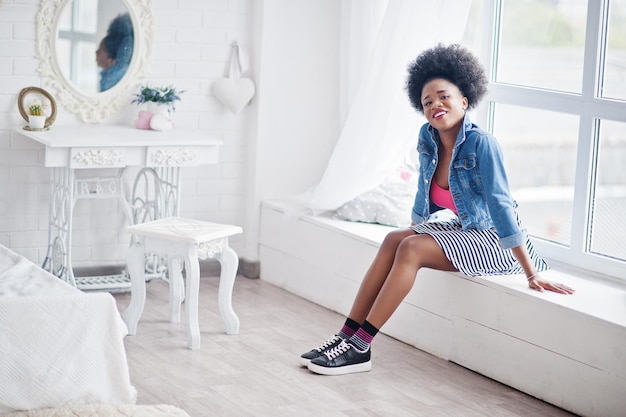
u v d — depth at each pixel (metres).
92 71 5.26
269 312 5.03
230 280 4.55
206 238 4.35
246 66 5.63
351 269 4.96
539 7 4.61
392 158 5.00
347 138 5.06
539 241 4.65
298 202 5.52
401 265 4.07
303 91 5.71
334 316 5.02
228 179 5.75
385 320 4.13
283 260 5.53
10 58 5.06
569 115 4.50
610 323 3.62
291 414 3.63
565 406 3.82
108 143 4.82
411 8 4.74
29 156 5.16
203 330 4.65
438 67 4.17
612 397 3.64
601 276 4.31
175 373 4.02
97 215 5.38
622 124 4.25
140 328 4.62
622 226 4.28
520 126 4.76
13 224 5.19
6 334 3.12
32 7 5.06
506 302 4.04
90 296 3.21
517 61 4.75
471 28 4.98
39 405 3.18
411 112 4.86
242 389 3.87
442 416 3.70
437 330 4.41
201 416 3.56
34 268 3.62
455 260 4.09
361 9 5.31
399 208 5.11
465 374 4.20
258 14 5.57
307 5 5.63
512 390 4.04
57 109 5.21
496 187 4.04
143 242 4.46
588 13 4.32
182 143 5.02
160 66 5.45
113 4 5.26
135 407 3.34
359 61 5.36
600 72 4.33
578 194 4.43
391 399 3.86
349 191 5.12
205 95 5.60
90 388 3.23
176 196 5.22
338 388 3.94
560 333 3.82
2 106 5.08
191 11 5.48
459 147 4.12
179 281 4.70
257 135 5.65
